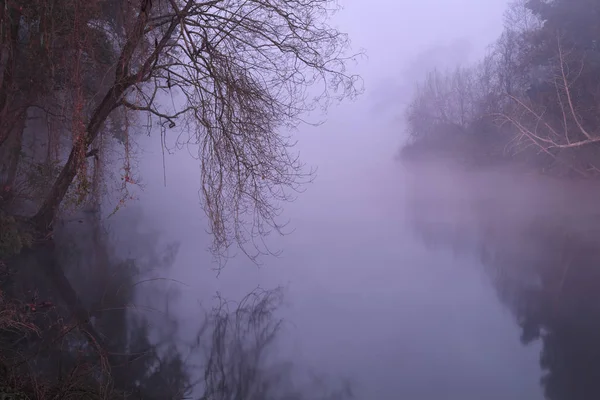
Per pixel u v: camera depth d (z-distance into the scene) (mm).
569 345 10359
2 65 11984
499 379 8961
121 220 21609
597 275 15391
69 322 9875
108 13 12773
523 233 22125
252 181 9398
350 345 10203
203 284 13570
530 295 13531
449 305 12703
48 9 11289
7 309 7836
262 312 11781
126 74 10906
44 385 6535
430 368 9391
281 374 9062
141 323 10836
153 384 8578
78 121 11211
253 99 9422
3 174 14000
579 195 33688
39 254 13938
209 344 10086
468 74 51531
